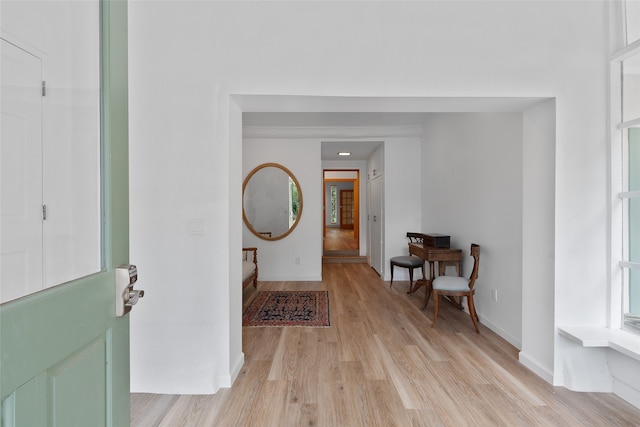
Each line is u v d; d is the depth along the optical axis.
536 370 2.32
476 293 3.48
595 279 2.15
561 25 2.14
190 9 2.12
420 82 2.14
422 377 2.28
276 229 5.57
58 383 0.72
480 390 2.12
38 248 0.74
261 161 5.56
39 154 0.75
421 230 5.38
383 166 5.50
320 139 5.49
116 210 0.95
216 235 2.14
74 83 0.85
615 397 2.05
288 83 2.13
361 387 2.16
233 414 1.89
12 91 0.70
